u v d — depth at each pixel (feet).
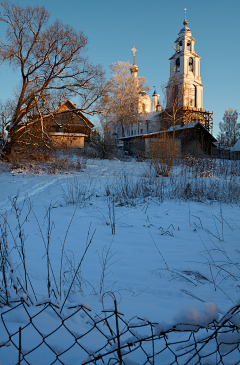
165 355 5.05
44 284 9.36
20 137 71.87
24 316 6.13
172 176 44.29
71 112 83.82
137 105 166.20
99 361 4.66
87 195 31.32
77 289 9.15
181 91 125.39
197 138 109.40
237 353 5.01
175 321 3.85
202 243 16.28
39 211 23.71
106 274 11.28
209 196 31.73
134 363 4.10
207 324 3.87
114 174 51.60
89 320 6.34
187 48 191.72
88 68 74.84
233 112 241.76
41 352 4.82
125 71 162.09
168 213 24.68
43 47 70.54
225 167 52.24
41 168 57.77
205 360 4.72
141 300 8.38
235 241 16.58
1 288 7.45
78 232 17.88
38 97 70.08
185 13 190.39
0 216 20.93
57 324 5.91
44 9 66.33
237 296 9.03
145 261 13.07
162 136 49.03
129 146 140.36
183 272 11.56
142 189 33.60
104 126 102.99
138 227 19.84
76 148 107.24
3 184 37.86
